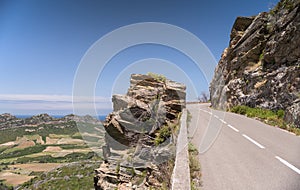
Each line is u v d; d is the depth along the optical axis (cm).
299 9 1759
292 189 447
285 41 1833
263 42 2581
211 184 490
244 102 2409
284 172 544
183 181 399
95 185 1150
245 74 2605
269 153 722
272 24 2497
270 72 2064
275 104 1717
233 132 1139
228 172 560
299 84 1526
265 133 1092
